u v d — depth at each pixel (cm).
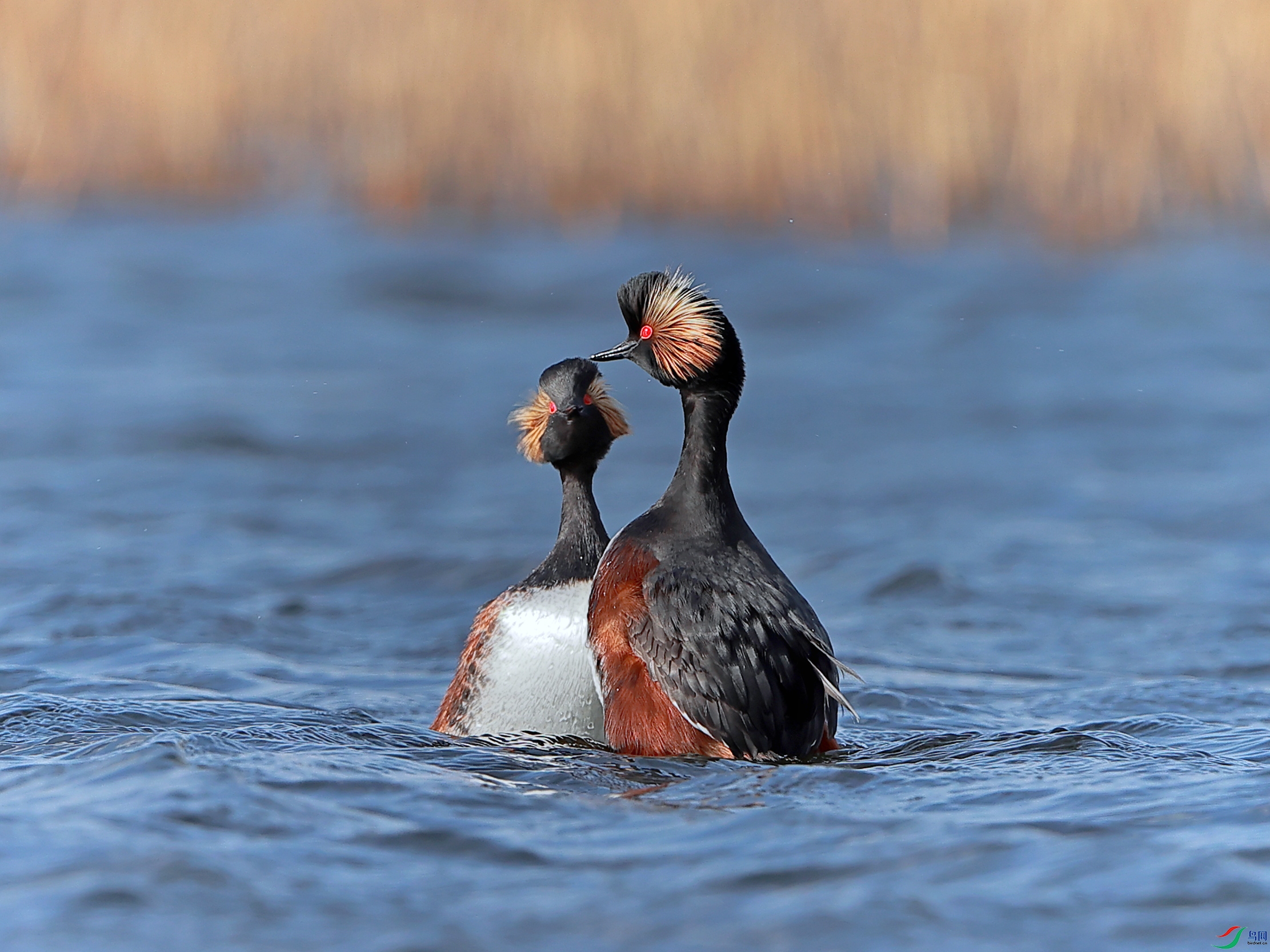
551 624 767
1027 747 764
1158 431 1883
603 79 3294
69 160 3597
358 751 720
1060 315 2616
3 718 786
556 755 721
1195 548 1374
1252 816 612
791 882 534
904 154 3186
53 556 1284
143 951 471
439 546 1364
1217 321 2552
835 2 3194
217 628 1080
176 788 624
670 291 772
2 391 1991
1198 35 3173
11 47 3566
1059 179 3167
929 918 502
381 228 3338
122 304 2603
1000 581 1266
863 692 939
